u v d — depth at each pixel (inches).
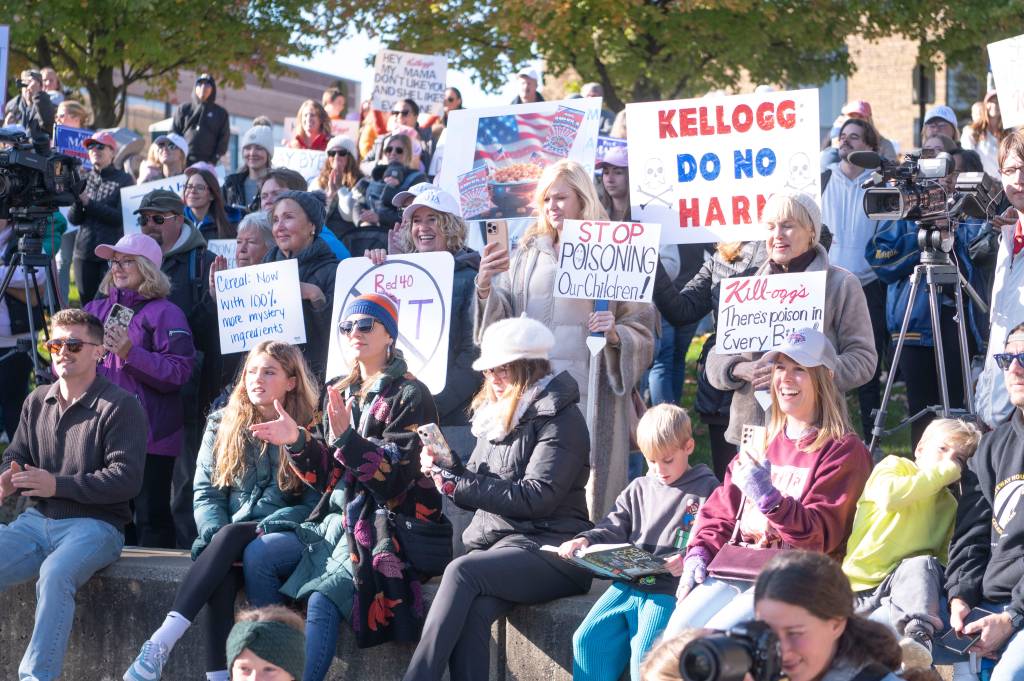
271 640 152.3
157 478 259.9
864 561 178.1
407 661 207.0
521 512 195.8
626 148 293.6
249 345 261.1
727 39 667.4
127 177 370.6
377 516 205.3
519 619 202.1
